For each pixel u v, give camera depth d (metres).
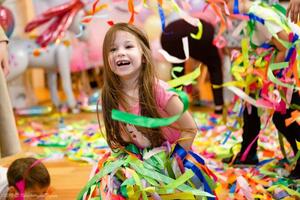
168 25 2.91
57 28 3.23
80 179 2.04
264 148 2.31
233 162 2.13
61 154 2.42
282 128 1.96
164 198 1.39
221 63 3.03
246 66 1.92
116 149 1.53
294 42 1.74
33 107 3.63
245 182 1.70
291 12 1.71
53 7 3.30
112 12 2.98
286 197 1.68
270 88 1.91
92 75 3.97
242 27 1.98
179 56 2.92
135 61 1.41
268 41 1.94
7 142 1.57
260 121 2.11
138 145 1.48
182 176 1.39
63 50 3.30
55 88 3.51
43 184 1.44
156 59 3.04
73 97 3.44
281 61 1.89
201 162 1.51
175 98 1.41
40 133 2.91
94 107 3.49
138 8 1.84
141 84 1.42
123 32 1.43
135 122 1.28
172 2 1.79
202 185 1.46
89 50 3.35
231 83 2.02
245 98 1.82
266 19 1.82
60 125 3.08
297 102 1.90
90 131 2.83
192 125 1.45
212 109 3.40
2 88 1.54
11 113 1.58
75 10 3.20
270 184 1.83
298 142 1.86
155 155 1.43
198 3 2.95
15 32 3.74
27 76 3.75
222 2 1.85
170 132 1.46
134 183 1.39
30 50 3.26
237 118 2.15
